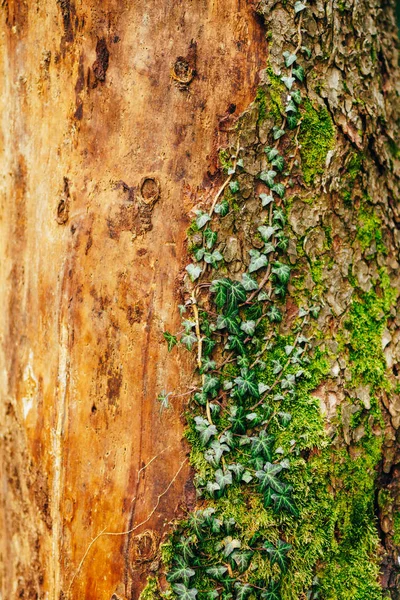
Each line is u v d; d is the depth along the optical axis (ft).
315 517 6.55
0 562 9.11
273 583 6.31
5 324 8.64
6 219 8.49
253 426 6.44
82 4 6.62
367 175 7.34
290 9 6.56
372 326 7.21
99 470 6.68
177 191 6.42
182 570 6.31
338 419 6.75
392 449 7.09
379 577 6.89
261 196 6.56
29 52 7.57
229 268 6.48
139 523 6.50
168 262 6.44
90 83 6.65
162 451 6.46
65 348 6.97
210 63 6.39
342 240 7.09
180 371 6.42
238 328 6.40
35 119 7.59
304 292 6.76
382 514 7.06
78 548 6.86
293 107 6.56
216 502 6.37
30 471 7.93
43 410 7.52
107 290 6.57
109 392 6.61
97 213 6.62
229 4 6.36
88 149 6.73
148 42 6.39
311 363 6.72
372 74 7.50
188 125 6.40
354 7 7.22
